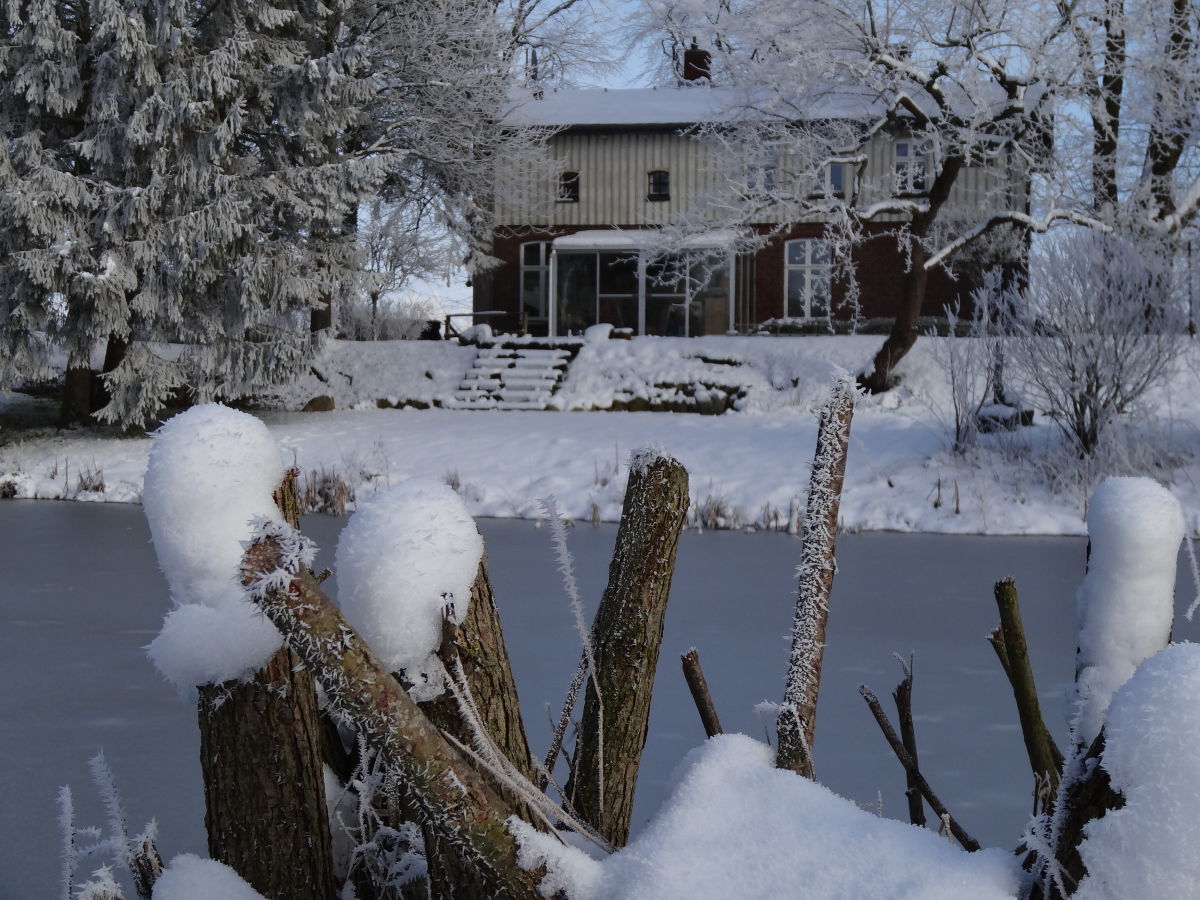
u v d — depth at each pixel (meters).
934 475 15.19
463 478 16.61
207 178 20.00
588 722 1.74
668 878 1.14
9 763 5.04
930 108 21.06
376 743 1.08
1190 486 13.86
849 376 1.48
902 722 2.02
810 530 1.46
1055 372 14.58
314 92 21.28
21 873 3.83
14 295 19.53
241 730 1.54
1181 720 1.00
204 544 1.40
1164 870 0.98
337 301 24.52
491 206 30.48
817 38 19.22
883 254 28.81
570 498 15.40
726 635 7.62
